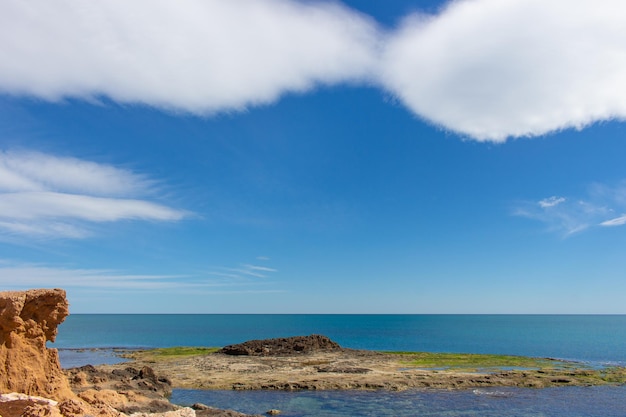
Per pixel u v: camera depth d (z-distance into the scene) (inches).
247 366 2677.2
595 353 3988.7
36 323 1154.7
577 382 2176.4
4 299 1093.1
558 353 3998.5
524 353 4023.1
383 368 2600.9
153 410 1489.9
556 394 1962.4
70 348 4520.2
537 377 2274.9
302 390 2034.9
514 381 2176.4
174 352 3602.4
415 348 4658.0
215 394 1963.6
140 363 2896.2
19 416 942.4
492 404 1791.3
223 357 3085.6
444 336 6697.8
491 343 5275.6
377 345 5078.7
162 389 1937.7
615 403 1817.2
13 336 1095.6
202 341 5787.4
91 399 1320.1
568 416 1638.8
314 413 1669.5
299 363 2787.9
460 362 2861.7
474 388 2071.9
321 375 2353.6
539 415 1648.6
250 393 1982.0
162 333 7534.5
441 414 1653.5
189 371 2518.5
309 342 3410.4
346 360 2910.9
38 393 1108.5
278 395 1946.4
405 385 2107.5
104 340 5890.8
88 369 1974.7
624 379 2255.2
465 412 1680.6
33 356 1128.2
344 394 1957.4
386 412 1679.4
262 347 3280.0
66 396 1152.2
